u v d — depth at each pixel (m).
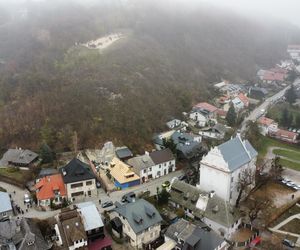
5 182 91.75
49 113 112.25
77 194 84.25
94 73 133.38
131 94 126.81
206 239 63.72
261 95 177.50
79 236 64.62
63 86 123.06
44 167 96.69
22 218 68.75
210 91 168.00
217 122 138.50
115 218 72.62
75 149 103.69
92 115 112.69
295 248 69.69
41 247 62.81
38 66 140.88
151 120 121.94
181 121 131.62
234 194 85.06
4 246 62.09
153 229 70.31
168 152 101.44
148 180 96.25
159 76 150.25
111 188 90.25
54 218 72.94
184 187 82.38
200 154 106.38
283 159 115.62
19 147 106.31
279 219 79.50
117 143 107.62
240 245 69.75
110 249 67.88
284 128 145.38
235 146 86.94
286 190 92.88
